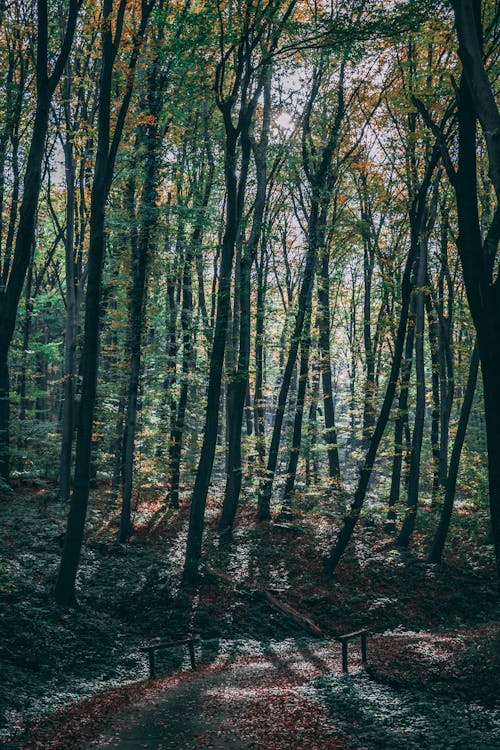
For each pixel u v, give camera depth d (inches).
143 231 828.6
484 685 440.8
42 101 498.0
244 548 863.1
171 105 798.5
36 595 623.2
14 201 954.1
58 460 1136.8
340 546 805.2
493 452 418.0
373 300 1279.5
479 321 417.1
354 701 426.0
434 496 1006.4
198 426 1401.3
